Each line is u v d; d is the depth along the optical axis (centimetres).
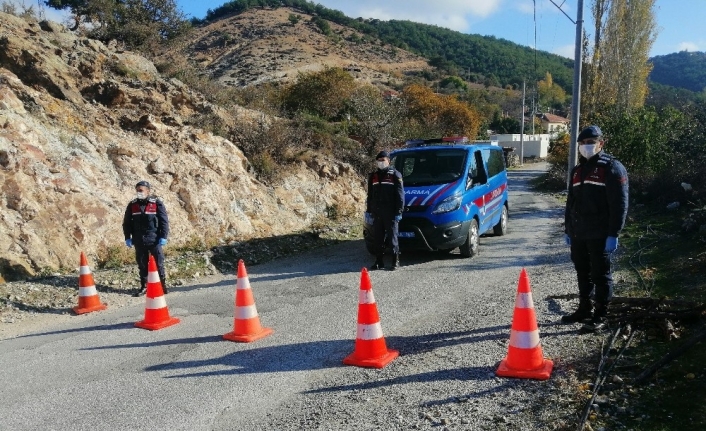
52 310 752
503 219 1240
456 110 4275
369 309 520
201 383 489
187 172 1248
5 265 853
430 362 505
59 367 542
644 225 1112
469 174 1026
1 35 1245
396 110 2373
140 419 425
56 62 1312
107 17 1822
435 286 795
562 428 369
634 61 2838
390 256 1049
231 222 1235
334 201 1608
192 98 1555
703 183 1257
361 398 441
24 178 975
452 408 411
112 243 1017
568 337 534
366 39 11675
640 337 515
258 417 421
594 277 546
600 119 2112
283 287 844
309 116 1977
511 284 772
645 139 1738
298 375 498
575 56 1903
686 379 416
